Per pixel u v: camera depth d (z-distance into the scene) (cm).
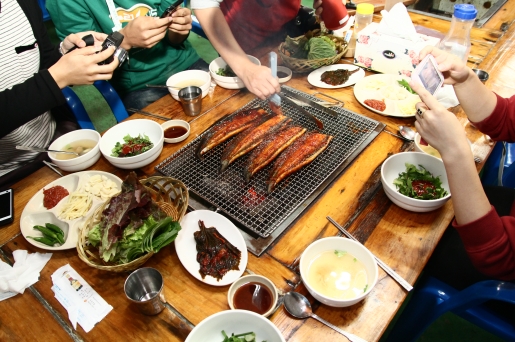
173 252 139
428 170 157
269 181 161
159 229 128
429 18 289
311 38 238
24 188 173
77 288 129
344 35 261
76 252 142
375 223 144
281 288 123
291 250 136
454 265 165
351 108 209
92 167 184
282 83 233
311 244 125
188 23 244
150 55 285
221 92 229
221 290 125
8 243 148
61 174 180
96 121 262
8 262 140
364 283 120
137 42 229
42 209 161
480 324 151
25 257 140
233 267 129
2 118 172
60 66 181
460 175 119
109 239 124
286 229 143
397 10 223
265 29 273
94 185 165
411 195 150
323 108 199
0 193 169
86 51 184
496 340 220
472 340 222
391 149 179
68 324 119
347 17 245
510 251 117
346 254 127
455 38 212
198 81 232
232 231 140
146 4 268
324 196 157
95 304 124
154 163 182
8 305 126
